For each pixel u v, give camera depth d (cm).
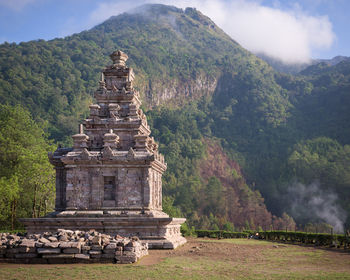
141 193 3925
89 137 4253
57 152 4412
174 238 4147
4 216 6100
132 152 3931
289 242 5484
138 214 3816
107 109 4388
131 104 4359
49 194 6562
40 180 6294
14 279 2022
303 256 3259
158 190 4528
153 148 4672
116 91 4400
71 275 2120
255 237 7000
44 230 3741
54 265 2461
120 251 2580
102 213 3850
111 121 4244
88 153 3953
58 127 19250
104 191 3969
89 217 3828
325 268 2473
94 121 4253
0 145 6906
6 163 6862
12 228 6075
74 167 3984
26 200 6800
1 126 7369
